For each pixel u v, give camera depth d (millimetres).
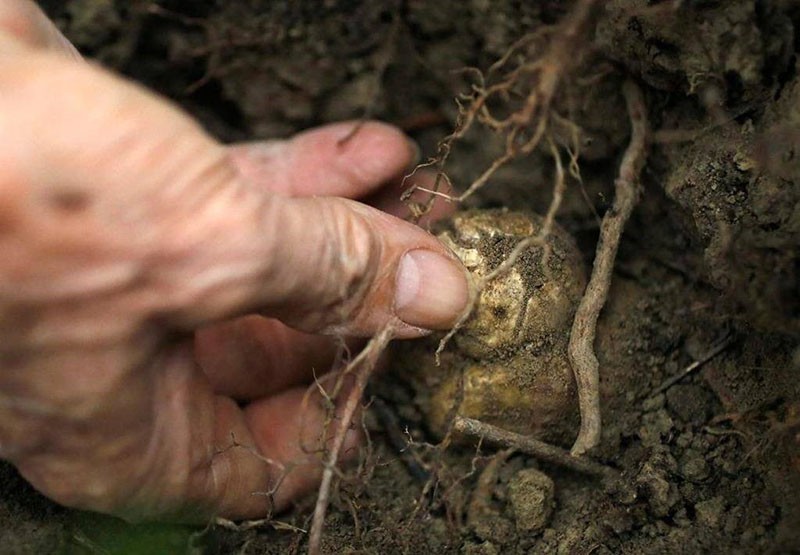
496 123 212
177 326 192
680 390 234
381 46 281
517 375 227
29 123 174
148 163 178
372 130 264
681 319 240
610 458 232
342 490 232
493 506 234
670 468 225
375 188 262
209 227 182
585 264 248
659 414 233
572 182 262
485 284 220
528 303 226
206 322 191
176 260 183
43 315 182
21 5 211
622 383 236
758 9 218
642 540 220
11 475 232
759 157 219
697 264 240
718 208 224
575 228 260
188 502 214
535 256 229
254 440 233
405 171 263
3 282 178
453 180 275
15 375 188
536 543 227
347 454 238
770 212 216
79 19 281
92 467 200
